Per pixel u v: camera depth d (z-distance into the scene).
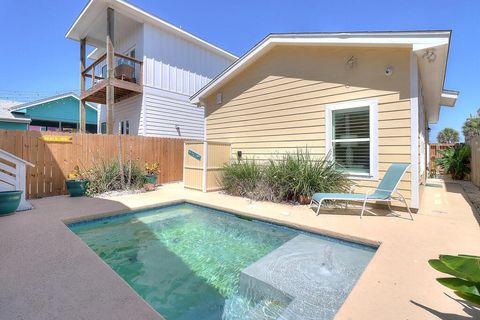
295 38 6.50
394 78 5.38
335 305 2.35
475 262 1.58
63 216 4.72
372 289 2.32
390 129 5.42
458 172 11.50
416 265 2.79
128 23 11.46
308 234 4.30
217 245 4.05
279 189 6.30
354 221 4.52
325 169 6.01
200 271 3.21
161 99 11.79
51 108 16.78
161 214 5.84
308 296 2.48
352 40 5.60
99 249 3.86
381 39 5.23
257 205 5.88
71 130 18.14
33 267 2.69
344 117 6.14
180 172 10.45
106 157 8.19
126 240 4.24
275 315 2.34
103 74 14.14
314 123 6.61
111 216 5.18
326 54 6.38
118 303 2.07
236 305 2.52
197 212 6.03
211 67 14.18
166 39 11.97
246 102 8.20
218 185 8.10
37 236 3.62
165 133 11.97
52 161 7.03
